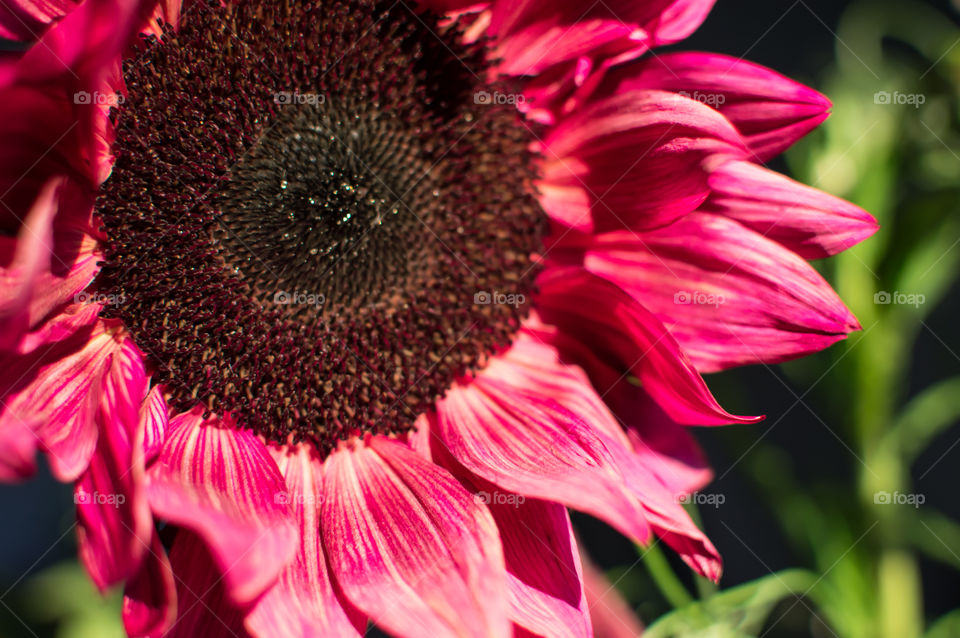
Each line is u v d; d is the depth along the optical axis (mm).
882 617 439
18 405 335
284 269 374
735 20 615
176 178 363
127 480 332
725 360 379
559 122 390
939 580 572
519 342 393
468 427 382
